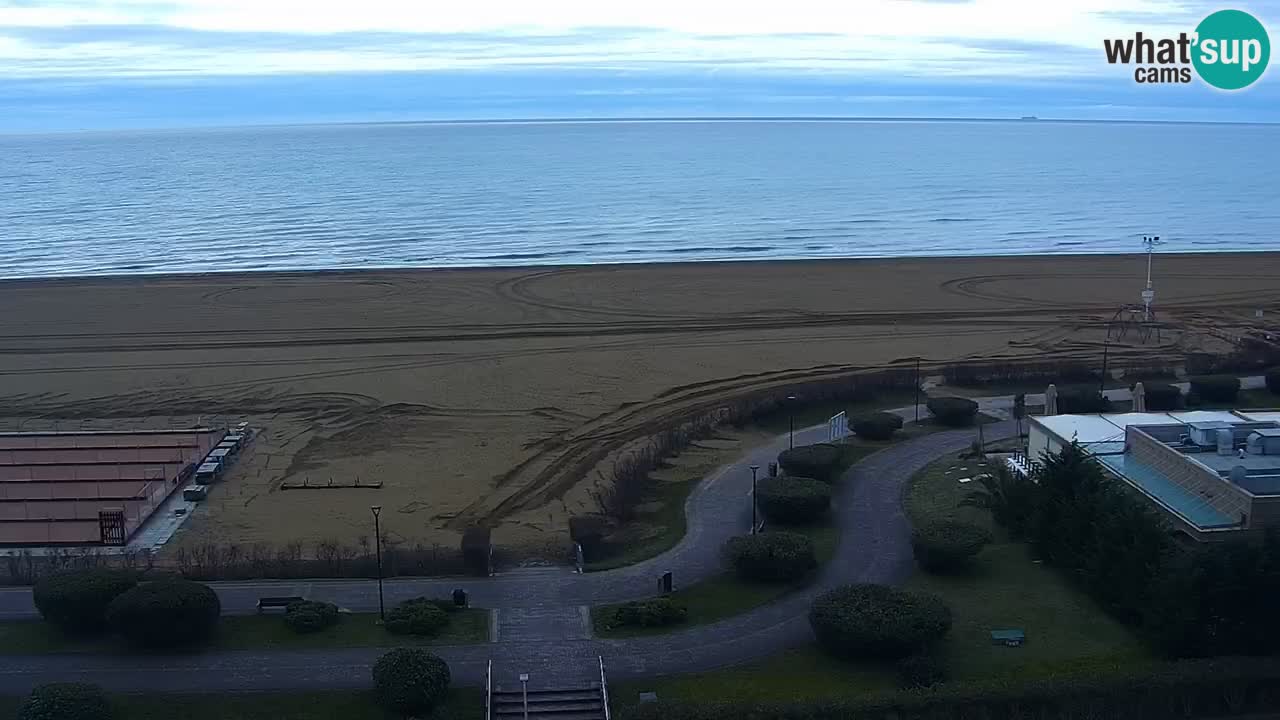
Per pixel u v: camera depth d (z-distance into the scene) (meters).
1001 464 58.59
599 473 62.84
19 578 46.22
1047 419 58.72
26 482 61.03
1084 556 44.12
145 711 35.72
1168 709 35.03
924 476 58.94
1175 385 76.44
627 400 77.12
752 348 92.00
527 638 41.22
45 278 121.06
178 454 65.19
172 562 49.22
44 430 70.44
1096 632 40.28
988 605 42.78
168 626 39.28
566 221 177.38
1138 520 41.84
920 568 46.91
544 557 50.09
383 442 68.12
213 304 107.81
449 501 58.41
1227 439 50.41
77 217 188.88
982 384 78.94
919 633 37.94
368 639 40.81
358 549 50.84
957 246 151.88
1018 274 125.50
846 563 47.66
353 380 81.75
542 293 113.44
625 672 38.56
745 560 45.59
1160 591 38.16
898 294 114.44
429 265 133.62
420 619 41.53
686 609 43.47
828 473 57.28
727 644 40.56
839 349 91.88
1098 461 50.66
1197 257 137.62
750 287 117.38
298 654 39.62
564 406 75.69
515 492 59.81
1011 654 38.62
